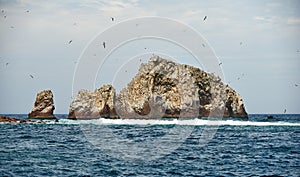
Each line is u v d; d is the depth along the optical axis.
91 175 32.09
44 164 35.94
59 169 33.97
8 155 40.66
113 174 32.62
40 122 90.56
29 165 35.31
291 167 36.56
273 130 76.31
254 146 51.12
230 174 33.31
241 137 62.56
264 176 32.69
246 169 35.50
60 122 91.06
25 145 49.03
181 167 36.00
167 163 37.88
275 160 40.16
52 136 59.94
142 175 32.50
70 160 38.25
